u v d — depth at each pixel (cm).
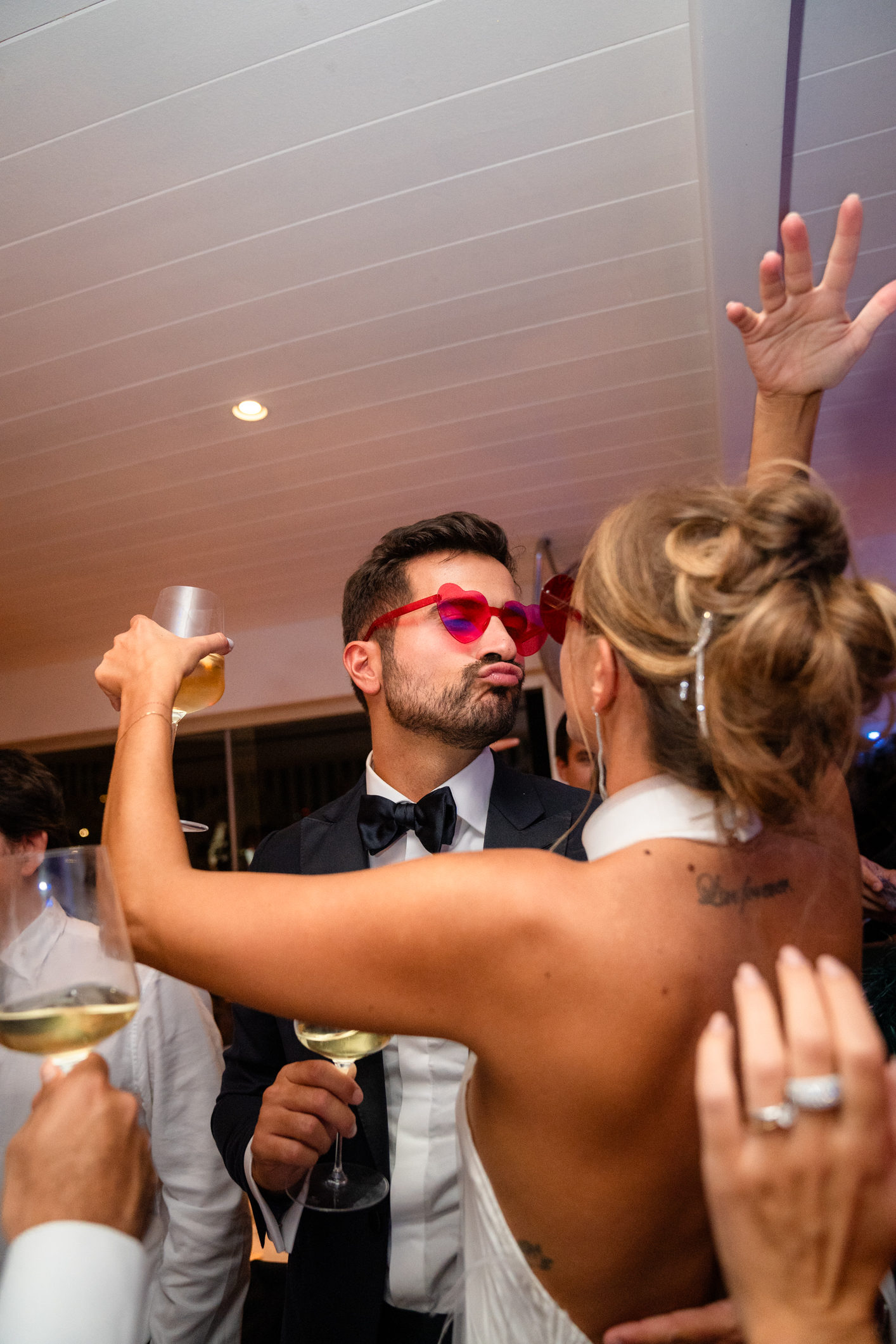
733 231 217
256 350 282
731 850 72
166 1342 128
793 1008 53
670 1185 68
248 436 336
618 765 78
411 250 241
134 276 246
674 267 250
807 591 67
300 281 251
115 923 71
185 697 116
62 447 336
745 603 66
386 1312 119
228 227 229
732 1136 53
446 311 268
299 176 213
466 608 135
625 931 67
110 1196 65
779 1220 53
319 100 193
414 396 314
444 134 203
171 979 139
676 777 72
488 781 145
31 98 189
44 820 149
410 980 69
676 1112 67
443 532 144
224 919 72
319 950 69
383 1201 117
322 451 350
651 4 172
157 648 96
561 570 484
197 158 207
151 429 327
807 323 94
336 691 556
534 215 229
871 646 66
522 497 400
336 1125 108
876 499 414
